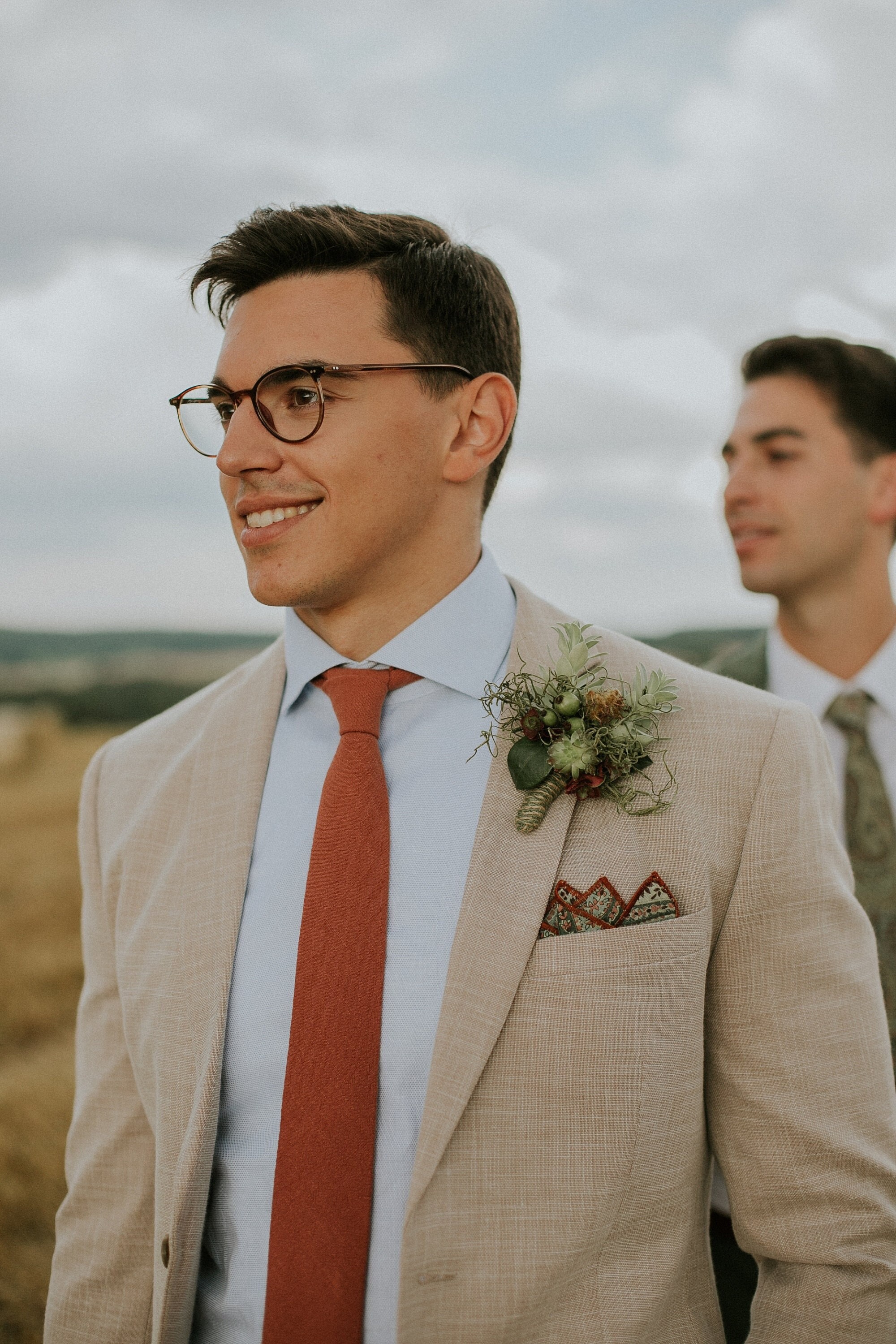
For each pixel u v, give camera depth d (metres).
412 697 1.52
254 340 1.42
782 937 1.34
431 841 1.40
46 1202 4.13
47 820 11.64
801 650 2.21
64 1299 1.51
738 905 1.35
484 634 1.55
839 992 1.34
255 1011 1.37
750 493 2.17
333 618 1.53
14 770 14.70
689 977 1.31
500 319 1.60
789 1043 1.33
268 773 1.56
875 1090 1.34
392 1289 1.23
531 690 1.41
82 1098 1.63
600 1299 1.24
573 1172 1.23
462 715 1.49
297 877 1.43
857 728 2.06
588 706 1.34
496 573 1.64
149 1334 1.48
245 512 1.42
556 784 1.35
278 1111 1.33
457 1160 1.23
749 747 1.39
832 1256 1.28
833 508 2.09
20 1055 5.49
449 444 1.51
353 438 1.39
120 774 1.71
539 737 1.38
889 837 1.96
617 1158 1.24
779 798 1.37
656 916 1.30
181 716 1.76
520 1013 1.26
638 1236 1.29
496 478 1.67
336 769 1.44
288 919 1.41
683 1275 1.33
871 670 2.09
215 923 1.44
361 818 1.39
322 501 1.40
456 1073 1.23
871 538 2.13
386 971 1.33
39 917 7.78
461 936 1.29
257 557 1.43
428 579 1.52
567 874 1.33
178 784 1.60
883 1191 1.32
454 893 1.36
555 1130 1.24
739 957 1.36
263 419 1.40
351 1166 1.23
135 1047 1.49
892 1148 1.34
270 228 1.45
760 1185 1.34
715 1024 1.39
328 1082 1.25
